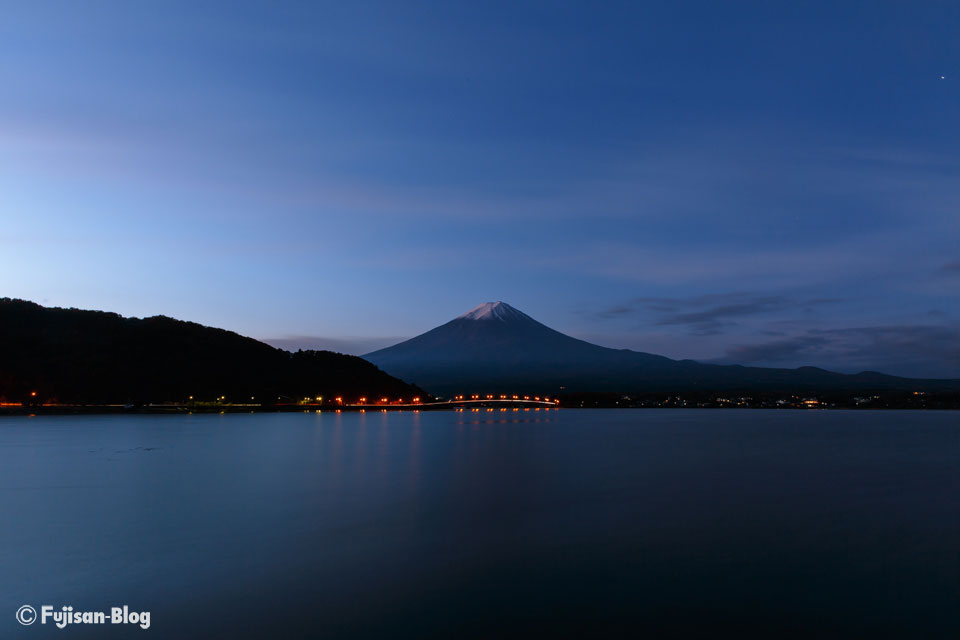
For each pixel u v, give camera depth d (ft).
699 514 128.98
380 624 72.38
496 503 141.59
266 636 69.87
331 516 126.82
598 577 87.56
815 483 176.55
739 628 71.46
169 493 155.22
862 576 88.28
